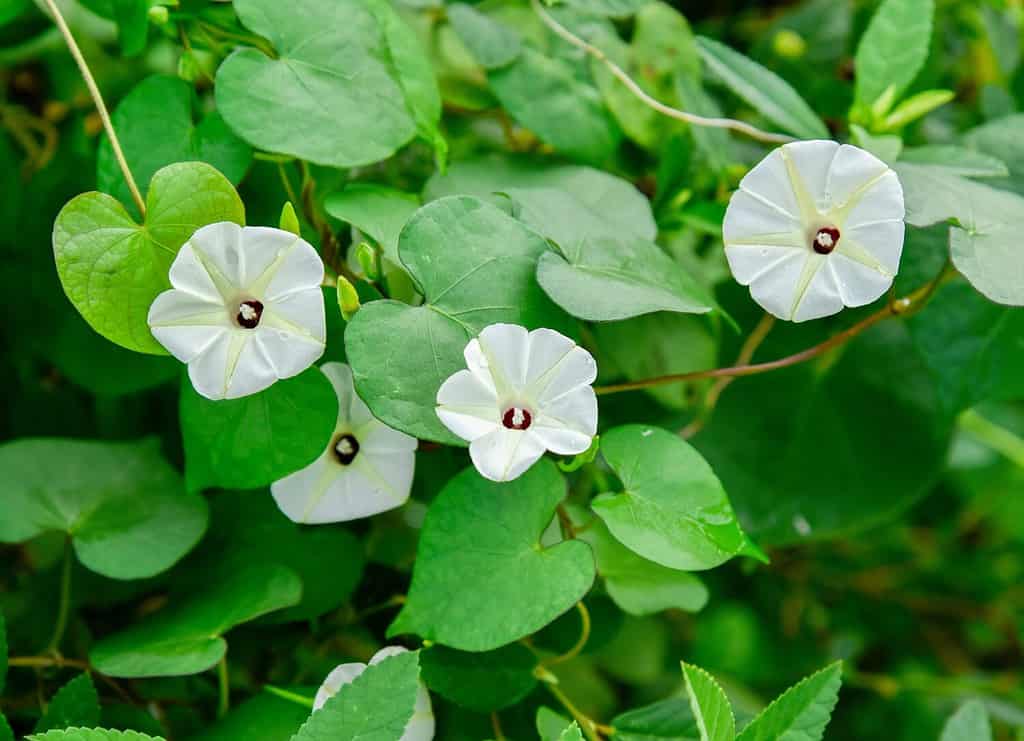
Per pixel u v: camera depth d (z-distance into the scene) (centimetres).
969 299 54
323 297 48
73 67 60
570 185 54
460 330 48
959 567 75
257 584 51
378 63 50
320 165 51
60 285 56
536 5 55
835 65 61
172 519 52
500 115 57
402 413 47
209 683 54
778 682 69
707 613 68
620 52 55
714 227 55
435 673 50
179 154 50
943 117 62
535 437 47
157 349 49
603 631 53
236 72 49
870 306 57
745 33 63
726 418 58
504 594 48
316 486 50
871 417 58
